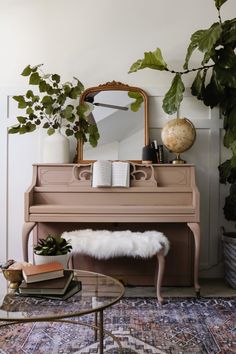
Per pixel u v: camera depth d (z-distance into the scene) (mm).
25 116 3486
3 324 2082
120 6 3514
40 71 3506
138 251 2617
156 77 3502
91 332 2170
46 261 1789
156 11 3518
